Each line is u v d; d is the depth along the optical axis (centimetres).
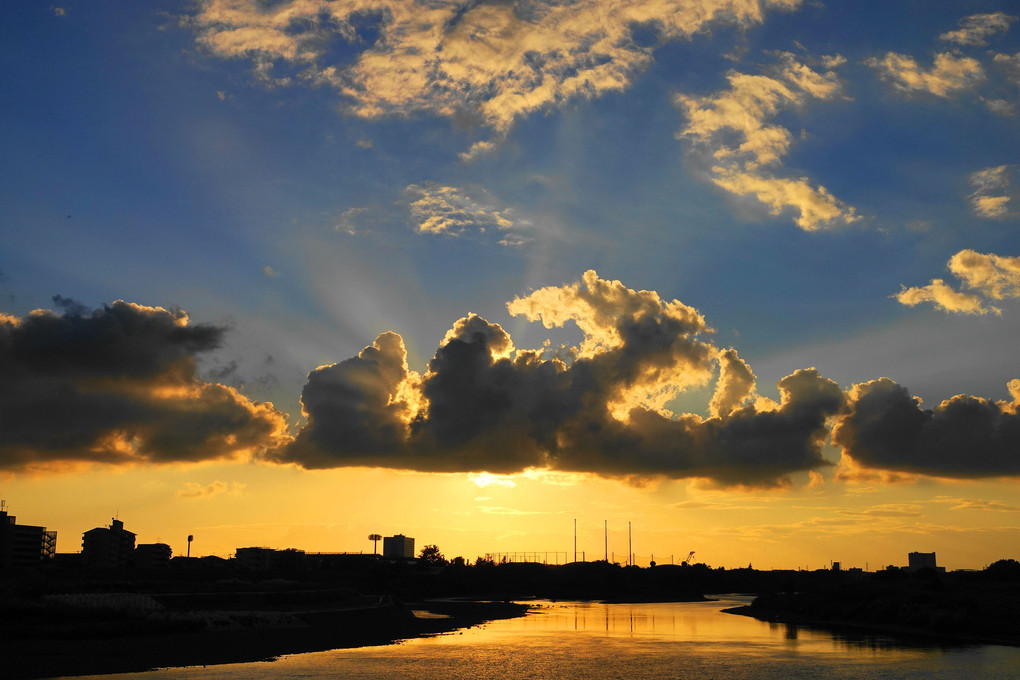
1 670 8606
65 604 11962
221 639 11544
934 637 14038
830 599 19712
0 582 14375
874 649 12031
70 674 8575
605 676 9244
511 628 16238
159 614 12050
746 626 16938
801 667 9988
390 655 10875
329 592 18712
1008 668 9894
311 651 11144
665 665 10175
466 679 8925
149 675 8644
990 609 15412
